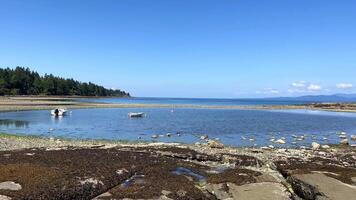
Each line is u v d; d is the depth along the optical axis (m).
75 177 18.48
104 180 18.81
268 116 94.38
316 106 152.75
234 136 52.16
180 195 17.14
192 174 21.36
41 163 21.12
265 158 29.50
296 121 79.44
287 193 17.94
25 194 15.66
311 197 17.84
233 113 105.56
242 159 27.84
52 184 17.06
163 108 128.50
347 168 22.92
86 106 122.25
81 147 32.19
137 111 106.88
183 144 39.91
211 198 17.66
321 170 22.08
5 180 17.17
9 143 36.31
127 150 29.78
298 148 40.50
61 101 157.88
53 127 59.62
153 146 34.25
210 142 38.88
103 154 26.00
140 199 16.34
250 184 18.98
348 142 46.69
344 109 134.12
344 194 16.91
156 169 21.80
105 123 68.00
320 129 63.94
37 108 101.31
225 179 19.72
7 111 90.56
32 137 45.50
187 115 93.75
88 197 17.09
